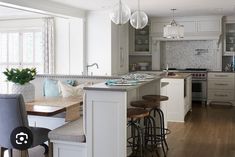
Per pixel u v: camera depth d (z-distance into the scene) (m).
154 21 8.76
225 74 8.17
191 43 9.05
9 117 2.99
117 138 2.91
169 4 6.26
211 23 8.24
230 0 5.79
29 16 7.78
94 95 2.95
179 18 8.52
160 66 9.23
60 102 3.82
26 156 3.35
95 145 2.98
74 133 3.06
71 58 7.30
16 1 4.93
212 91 8.33
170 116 6.16
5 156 3.94
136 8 6.75
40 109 3.29
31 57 8.13
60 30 7.36
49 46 7.40
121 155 2.91
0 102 2.96
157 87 4.38
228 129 5.45
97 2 5.94
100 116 2.95
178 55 9.20
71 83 5.03
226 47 8.50
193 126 5.70
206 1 5.89
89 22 7.25
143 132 3.98
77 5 6.33
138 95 4.47
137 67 9.23
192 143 4.58
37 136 3.30
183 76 6.21
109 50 7.12
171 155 4.03
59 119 4.13
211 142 4.63
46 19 7.39
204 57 8.94
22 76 3.71
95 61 7.25
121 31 7.90
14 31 8.20
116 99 2.88
